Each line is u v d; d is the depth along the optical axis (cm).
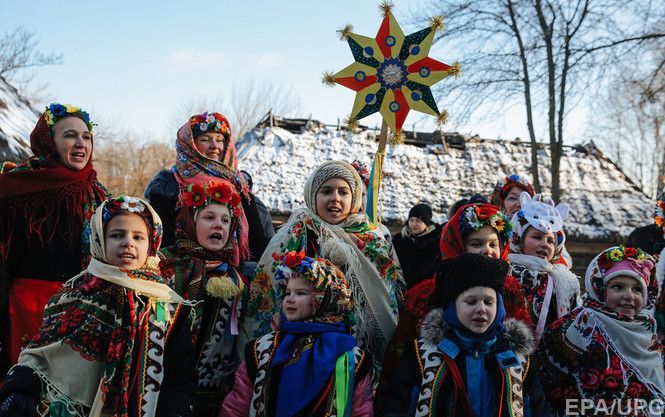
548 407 396
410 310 407
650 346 422
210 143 484
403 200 1703
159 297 345
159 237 355
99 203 422
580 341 415
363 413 360
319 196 438
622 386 406
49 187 404
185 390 348
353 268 421
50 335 328
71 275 406
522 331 369
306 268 369
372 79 491
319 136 1831
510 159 1934
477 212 413
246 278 434
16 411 310
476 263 363
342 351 363
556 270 448
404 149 1867
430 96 485
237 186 490
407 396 362
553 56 1686
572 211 1761
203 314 402
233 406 363
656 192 2952
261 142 1772
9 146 882
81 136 418
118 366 328
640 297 420
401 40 493
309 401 352
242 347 417
